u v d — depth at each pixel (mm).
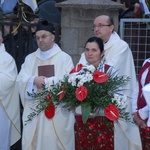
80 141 9508
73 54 13203
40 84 10773
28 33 12617
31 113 10562
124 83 9672
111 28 10969
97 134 9414
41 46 11102
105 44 10969
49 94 9336
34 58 11312
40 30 11062
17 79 11234
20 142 12789
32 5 13469
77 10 13109
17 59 12633
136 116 9516
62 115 10984
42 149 11086
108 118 8914
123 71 10953
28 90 10906
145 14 13781
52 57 11188
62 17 13203
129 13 15297
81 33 13156
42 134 11039
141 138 9703
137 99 9766
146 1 13773
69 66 11180
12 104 11805
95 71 9062
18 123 11969
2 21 12406
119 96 9148
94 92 8992
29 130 11125
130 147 11023
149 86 7934
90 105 8984
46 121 11031
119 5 13039
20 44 12539
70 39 13195
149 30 13117
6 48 12648
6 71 11516
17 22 12602
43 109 9625
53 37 11188
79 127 9469
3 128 11719
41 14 15016
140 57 13273
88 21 13125
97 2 13031
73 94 9047
